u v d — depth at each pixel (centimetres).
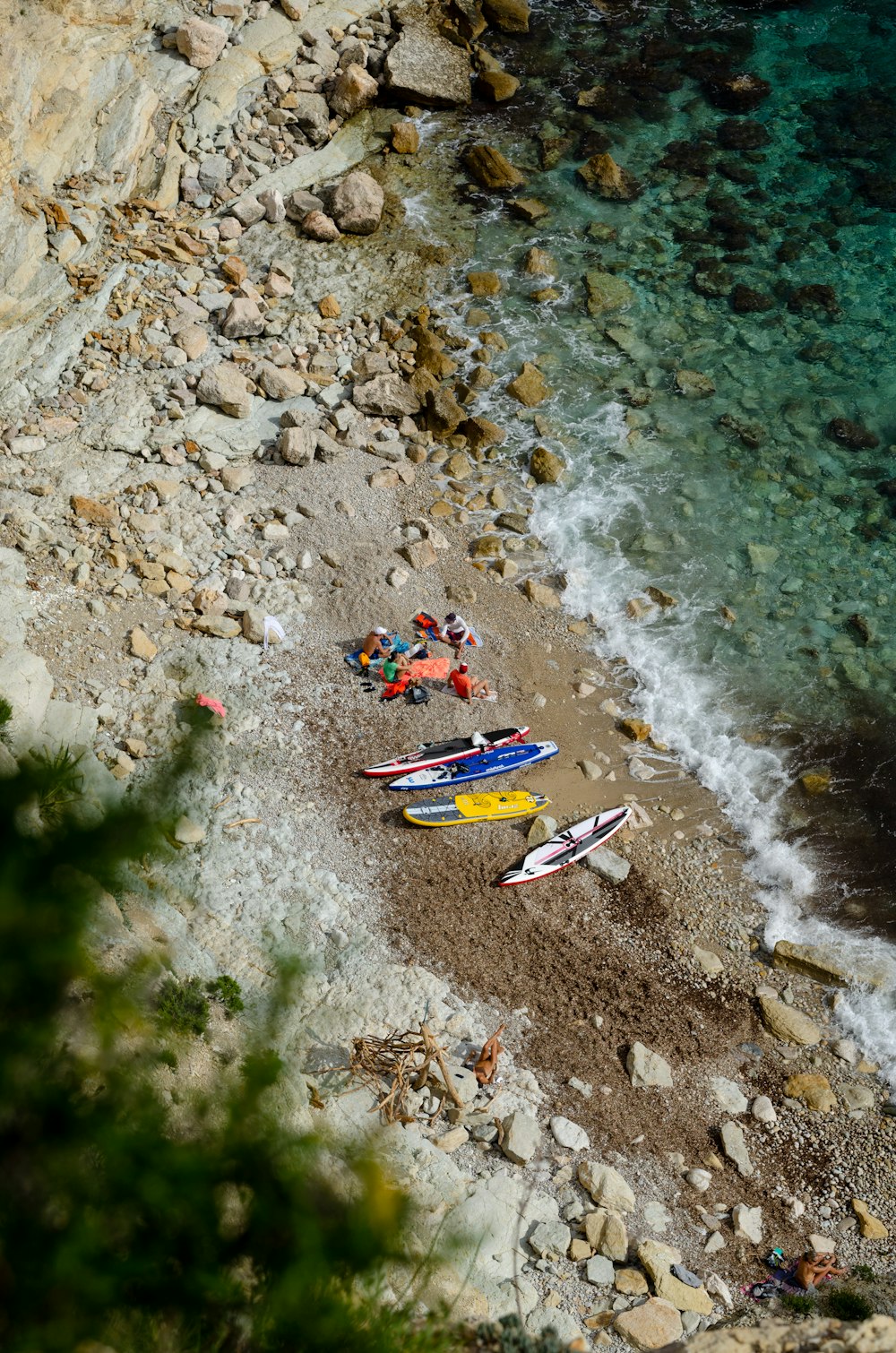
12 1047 607
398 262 3369
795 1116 1975
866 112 3850
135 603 2441
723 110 3869
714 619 2708
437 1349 858
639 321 3281
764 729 2536
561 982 2083
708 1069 2017
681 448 3009
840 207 3572
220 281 3150
